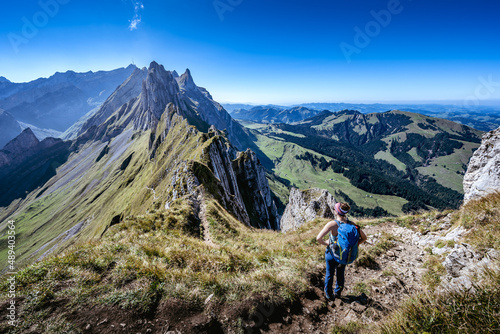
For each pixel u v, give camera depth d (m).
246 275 8.16
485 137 13.02
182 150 129.00
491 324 3.97
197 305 6.30
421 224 13.71
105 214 163.25
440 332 4.29
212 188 47.12
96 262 7.82
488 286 4.68
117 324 5.56
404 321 4.87
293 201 46.53
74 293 6.30
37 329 5.22
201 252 10.42
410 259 10.09
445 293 5.12
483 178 11.86
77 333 5.21
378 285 7.81
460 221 10.20
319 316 6.49
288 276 7.79
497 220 7.77
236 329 5.71
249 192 107.19
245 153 113.44
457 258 6.97
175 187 49.31
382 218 16.95
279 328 5.96
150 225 15.51
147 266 7.68
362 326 5.85
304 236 14.66
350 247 6.48
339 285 7.02
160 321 5.77
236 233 19.31
